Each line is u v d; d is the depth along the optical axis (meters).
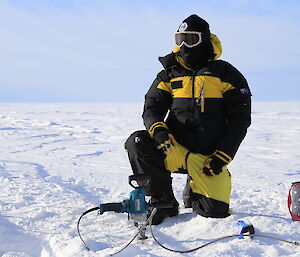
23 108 58.62
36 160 7.34
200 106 2.79
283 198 4.00
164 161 2.79
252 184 5.08
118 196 4.09
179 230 2.54
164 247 2.22
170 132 2.76
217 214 2.73
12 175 5.43
